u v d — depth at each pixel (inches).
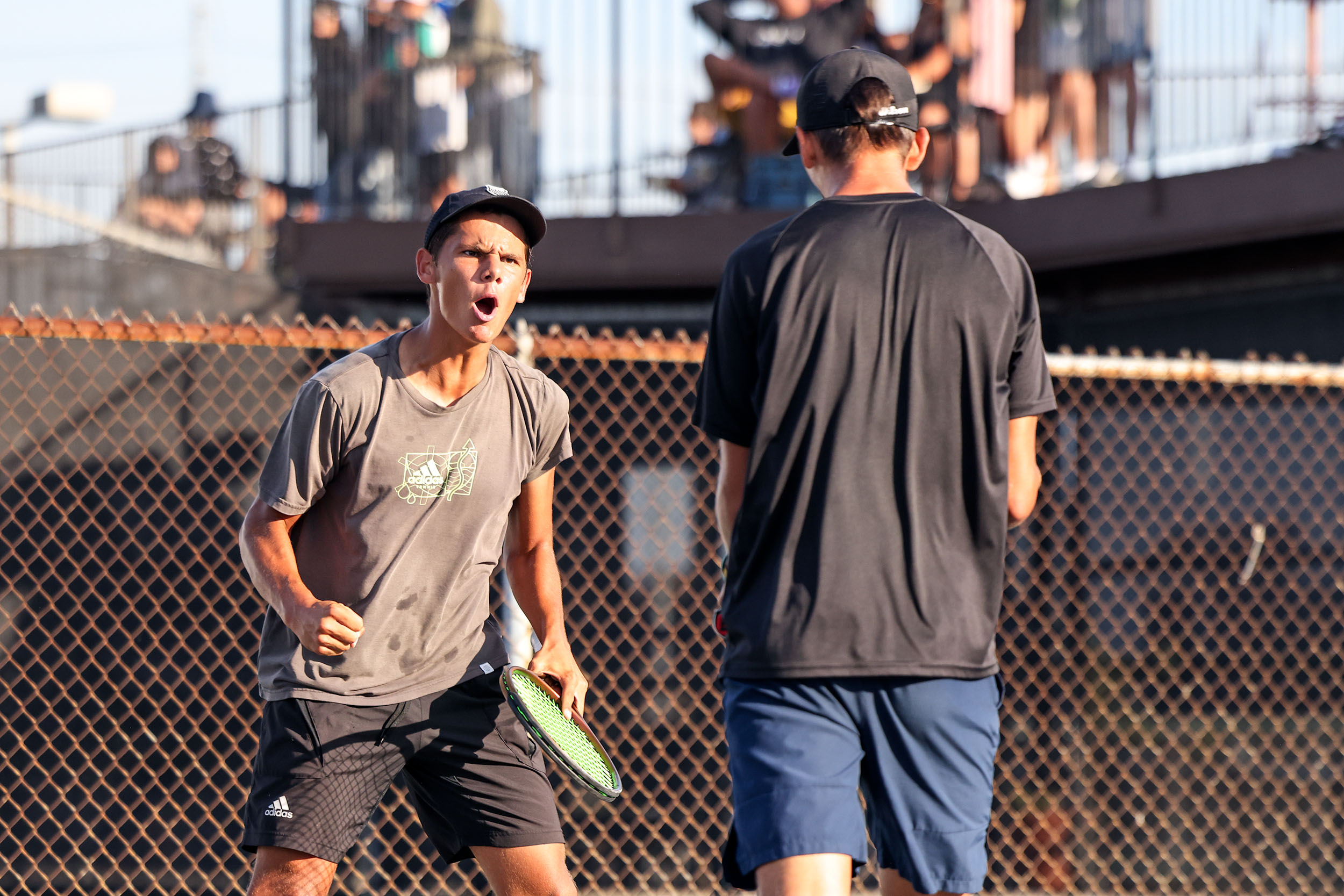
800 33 1314.0
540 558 475.5
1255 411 1163.3
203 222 1370.6
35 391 1111.6
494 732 447.5
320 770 422.6
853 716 350.6
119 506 1114.7
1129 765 1122.7
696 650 1183.6
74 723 1075.9
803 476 348.8
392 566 427.8
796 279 354.0
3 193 1337.4
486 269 414.3
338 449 422.9
